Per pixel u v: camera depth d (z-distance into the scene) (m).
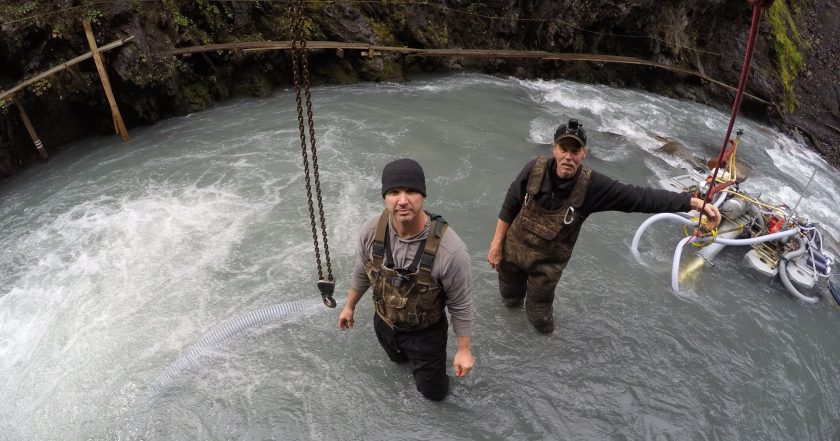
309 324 3.75
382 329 2.84
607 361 3.60
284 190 5.54
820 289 4.67
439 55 10.73
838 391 3.62
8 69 6.50
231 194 5.45
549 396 3.31
